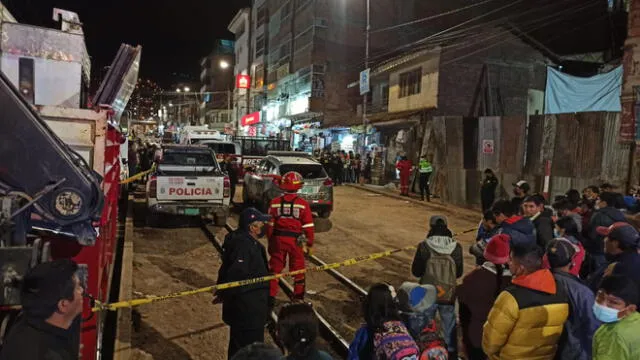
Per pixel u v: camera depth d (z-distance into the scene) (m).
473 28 25.42
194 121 101.12
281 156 13.30
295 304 2.45
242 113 64.88
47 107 3.53
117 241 9.52
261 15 54.91
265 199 12.00
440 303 4.26
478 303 3.93
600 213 5.07
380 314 2.69
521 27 25.83
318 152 28.19
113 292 6.64
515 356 3.00
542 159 13.33
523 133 13.88
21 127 2.55
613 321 2.52
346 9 38.75
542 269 3.08
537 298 2.97
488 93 23.44
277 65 48.50
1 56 4.58
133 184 16.95
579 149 12.36
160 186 10.43
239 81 58.94
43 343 1.85
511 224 4.60
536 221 5.32
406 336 2.59
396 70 26.66
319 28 38.25
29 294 1.88
